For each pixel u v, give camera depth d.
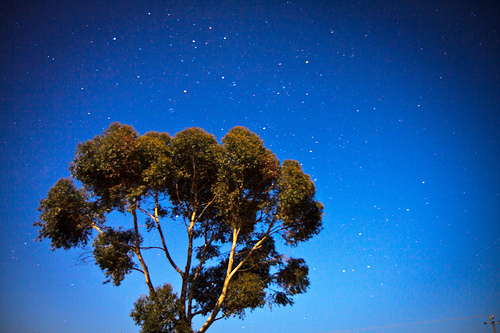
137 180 13.20
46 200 12.72
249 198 14.45
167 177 13.38
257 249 14.99
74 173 12.67
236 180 13.19
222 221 15.35
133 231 13.66
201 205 15.20
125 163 12.55
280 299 14.70
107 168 12.26
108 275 13.14
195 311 13.91
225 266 15.47
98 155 12.34
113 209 13.14
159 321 10.75
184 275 13.56
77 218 13.01
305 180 13.54
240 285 12.52
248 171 13.77
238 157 13.34
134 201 13.12
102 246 12.77
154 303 11.01
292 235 14.28
